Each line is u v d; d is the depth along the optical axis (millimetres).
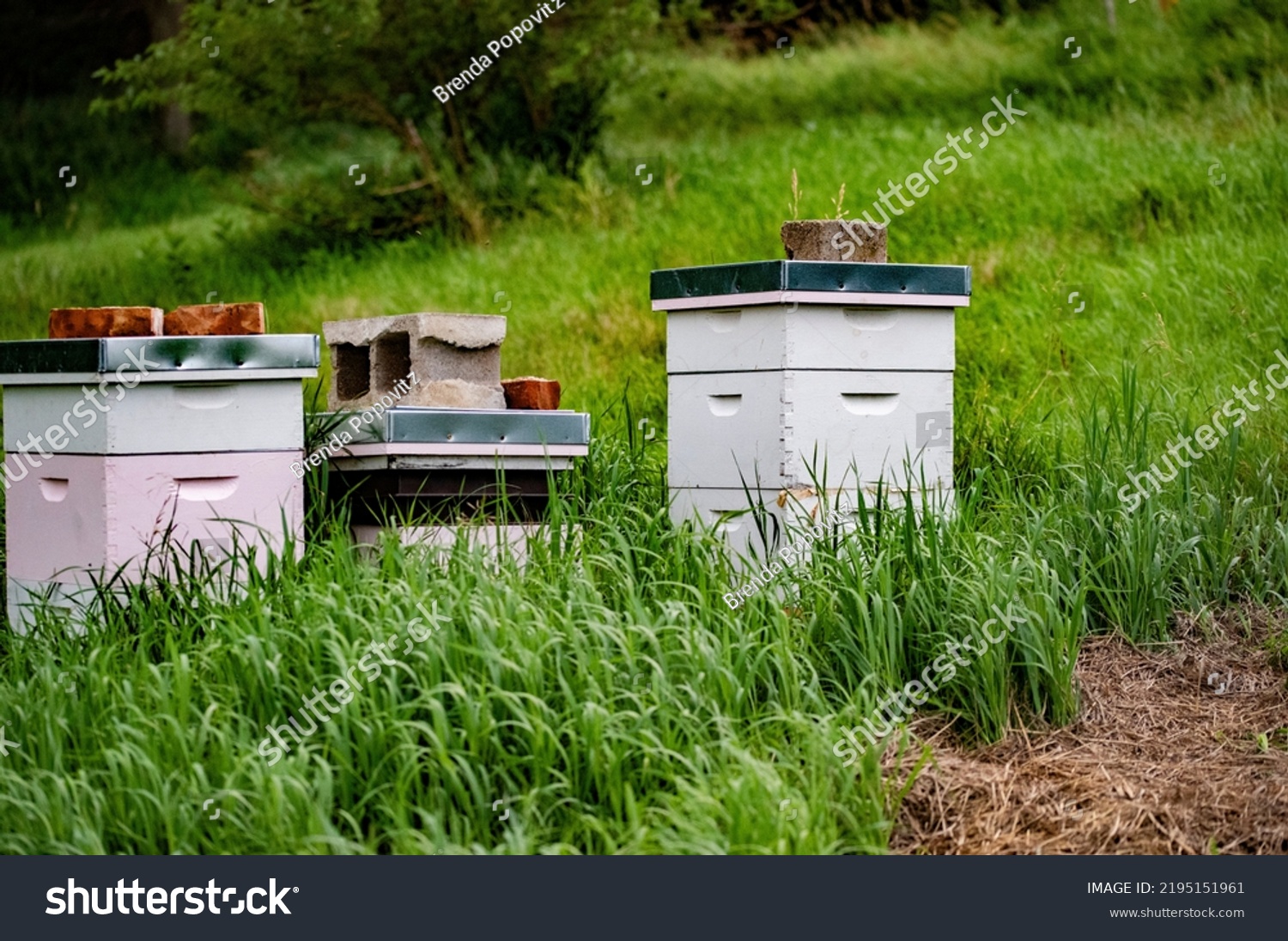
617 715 6844
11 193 27188
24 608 9219
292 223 21672
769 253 16625
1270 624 8953
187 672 7043
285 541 8453
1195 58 19984
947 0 26250
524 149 21203
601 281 16922
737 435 9133
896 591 8367
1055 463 10117
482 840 6531
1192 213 15719
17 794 6777
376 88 20391
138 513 8539
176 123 29109
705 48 27484
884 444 9078
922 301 9055
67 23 32562
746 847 6266
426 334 9531
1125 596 8984
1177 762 7598
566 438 9406
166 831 6535
